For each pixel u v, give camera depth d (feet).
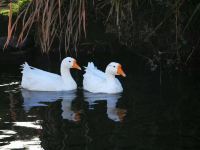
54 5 40.78
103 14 50.42
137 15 48.08
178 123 29.53
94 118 31.48
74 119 31.37
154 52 47.50
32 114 32.86
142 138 27.22
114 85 38.55
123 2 44.73
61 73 41.29
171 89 37.47
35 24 53.16
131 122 30.17
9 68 47.29
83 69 46.85
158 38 47.42
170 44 46.98
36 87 40.29
